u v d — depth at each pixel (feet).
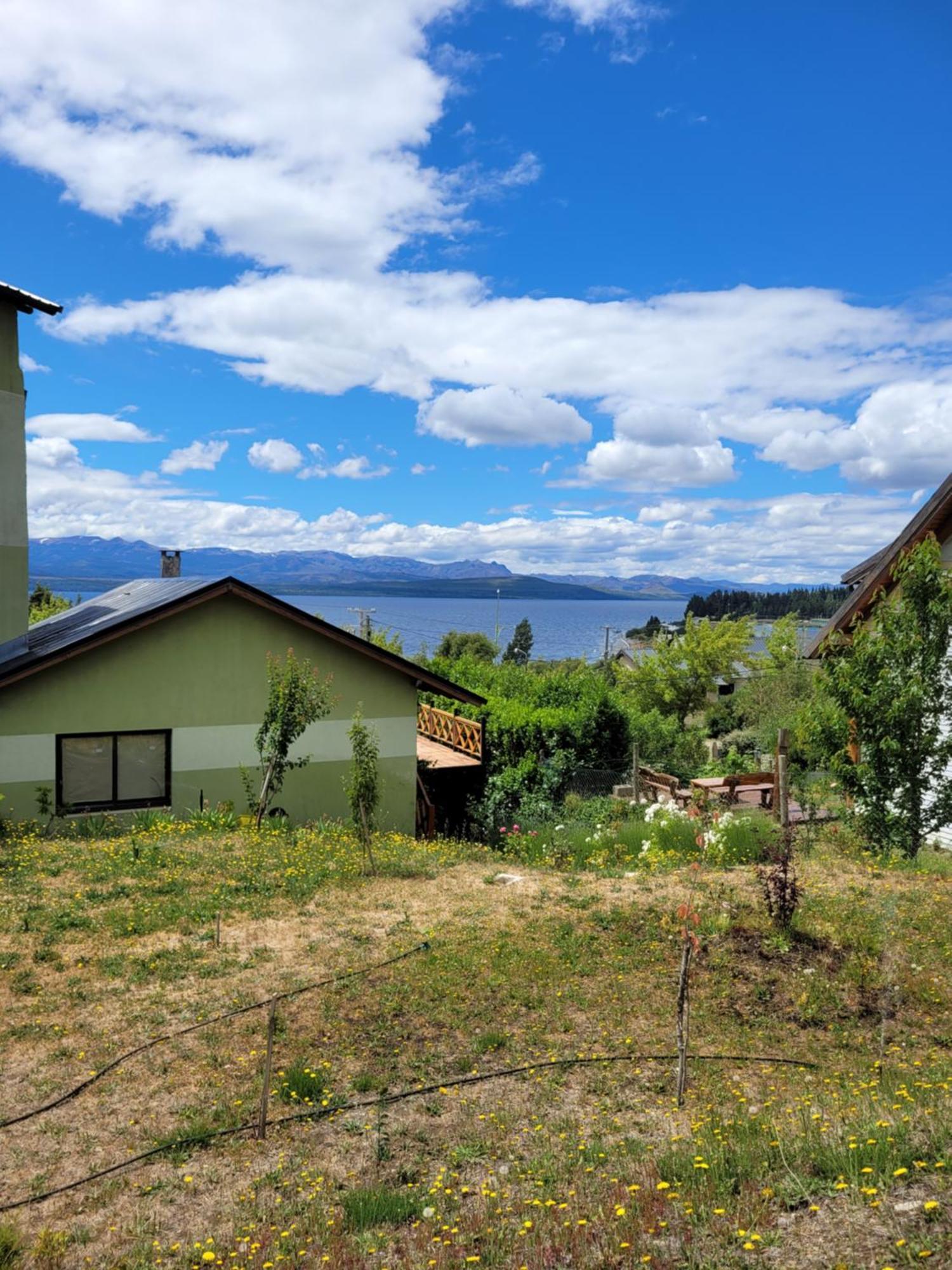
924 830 42.88
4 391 56.80
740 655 138.92
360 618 133.18
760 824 46.39
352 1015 24.85
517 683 86.89
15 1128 19.20
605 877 40.60
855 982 26.78
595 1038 23.57
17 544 57.57
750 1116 18.60
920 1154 14.67
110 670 51.96
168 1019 24.50
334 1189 16.85
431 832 62.34
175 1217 16.08
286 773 57.93
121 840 45.85
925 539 48.39
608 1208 14.78
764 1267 12.14
